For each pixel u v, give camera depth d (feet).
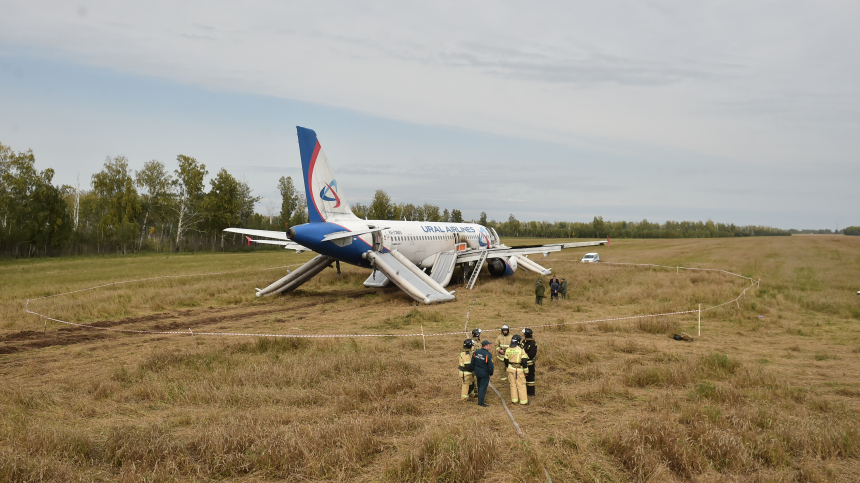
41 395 35.73
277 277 126.00
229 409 33.06
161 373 41.55
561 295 92.27
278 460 24.86
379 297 94.27
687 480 23.76
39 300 85.71
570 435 28.68
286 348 52.26
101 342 56.90
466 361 35.78
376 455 26.53
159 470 23.38
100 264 178.60
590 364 45.37
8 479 22.04
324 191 90.74
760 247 279.69
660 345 54.95
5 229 212.43
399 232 103.65
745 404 34.14
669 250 261.24
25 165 225.76
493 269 125.39
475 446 25.45
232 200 291.99
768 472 24.47
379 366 42.78
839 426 29.14
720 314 73.51
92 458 25.61
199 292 97.45
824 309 80.69
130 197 269.23
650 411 32.94
